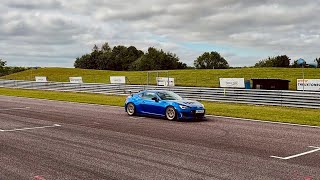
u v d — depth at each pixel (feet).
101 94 105.70
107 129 39.93
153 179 20.54
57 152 27.63
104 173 21.77
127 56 404.77
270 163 24.43
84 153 27.32
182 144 31.19
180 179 20.56
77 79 124.67
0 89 135.74
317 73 121.29
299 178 20.85
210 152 27.89
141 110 52.29
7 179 20.57
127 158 25.71
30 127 41.22
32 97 96.48
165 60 364.99
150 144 31.12
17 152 27.61
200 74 139.23
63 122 45.75
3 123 44.55
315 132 38.73
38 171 22.21
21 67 270.05
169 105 48.52
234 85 80.38
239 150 28.73
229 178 20.79
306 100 64.95
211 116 53.83
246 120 49.39
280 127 42.60
